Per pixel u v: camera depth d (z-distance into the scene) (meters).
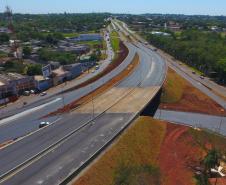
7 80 161.50
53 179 76.50
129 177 86.69
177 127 124.50
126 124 109.38
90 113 123.81
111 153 91.50
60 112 131.00
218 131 127.69
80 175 79.12
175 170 98.69
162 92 163.00
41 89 172.38
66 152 90.44
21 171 80.88
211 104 157.75
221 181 92.75
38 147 94.44
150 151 104.12
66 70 199.12
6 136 111.81
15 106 146.38
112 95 148.50
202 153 110.56
